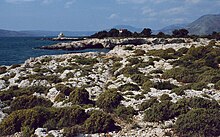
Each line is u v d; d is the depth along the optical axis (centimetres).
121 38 13800
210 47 4788
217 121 1548
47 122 1725
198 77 2964
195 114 1585
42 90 2770
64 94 2481
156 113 1781
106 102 2112
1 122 1802
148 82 2792
